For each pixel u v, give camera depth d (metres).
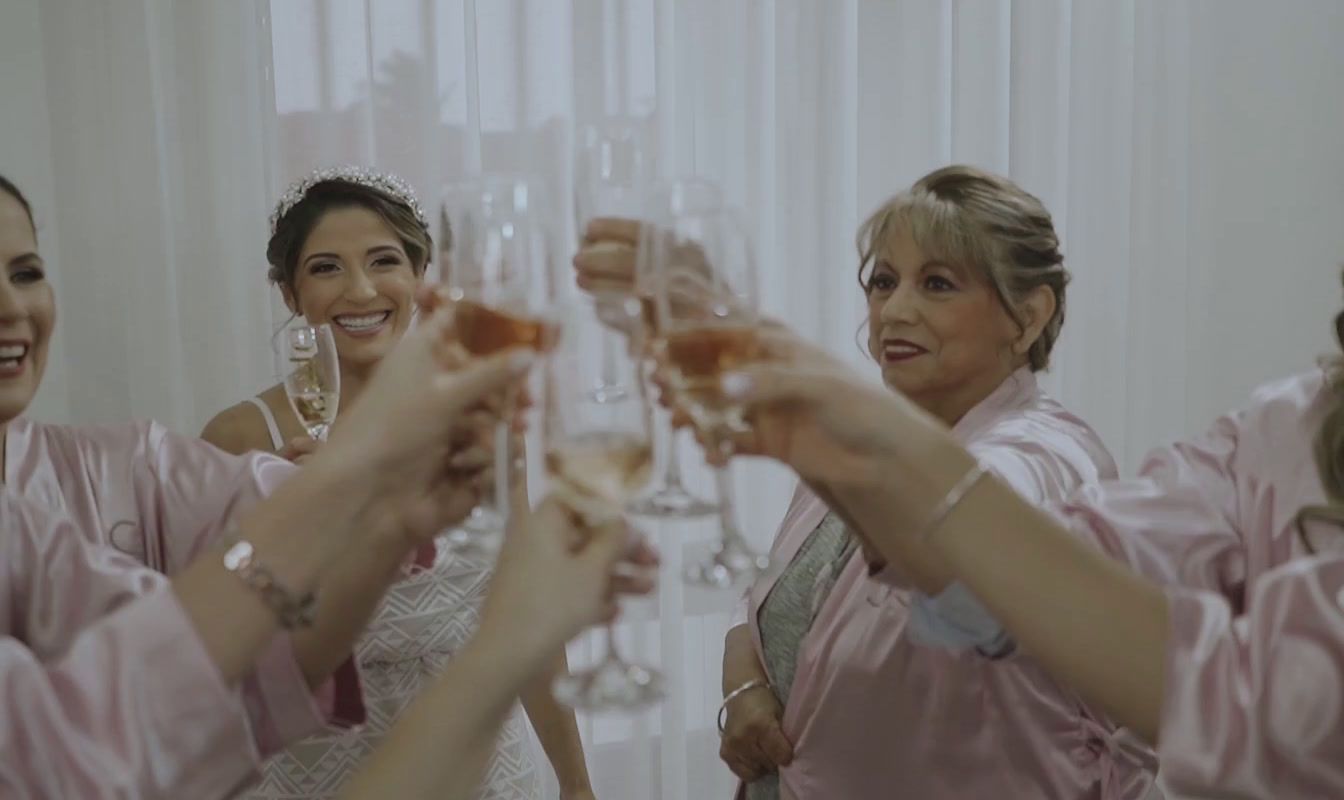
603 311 0.93
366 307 1.98
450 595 1.76
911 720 1.46
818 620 1.57
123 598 0.98
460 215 0.91
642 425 0.87
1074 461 1.44
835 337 2.78
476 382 0.89
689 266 0.90
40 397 2.35
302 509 0.84
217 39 2.37
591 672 0.92
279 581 0.83
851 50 2.72
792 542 1.74
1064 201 2.89
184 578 0.84
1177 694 0.81
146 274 2.37
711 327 0.90
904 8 2.76
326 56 2.43
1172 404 3.02
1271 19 2.96
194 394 2.44
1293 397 1.09
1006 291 1.54
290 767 1.71
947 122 2.81
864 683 1.48
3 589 0.97
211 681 0.81
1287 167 3.01
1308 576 0.81
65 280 2.35
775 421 0.94
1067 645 0.85
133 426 1.35
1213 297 3.03
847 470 0.91
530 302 0.90
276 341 1.69
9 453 1.25
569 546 0.88
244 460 1.32
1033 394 1.60
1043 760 1.42
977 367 1.58
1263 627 0.81
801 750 1.56
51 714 0.78
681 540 2.64
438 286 0.98
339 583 0.97
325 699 1.06
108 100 2.32
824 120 2.72
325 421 1.68
